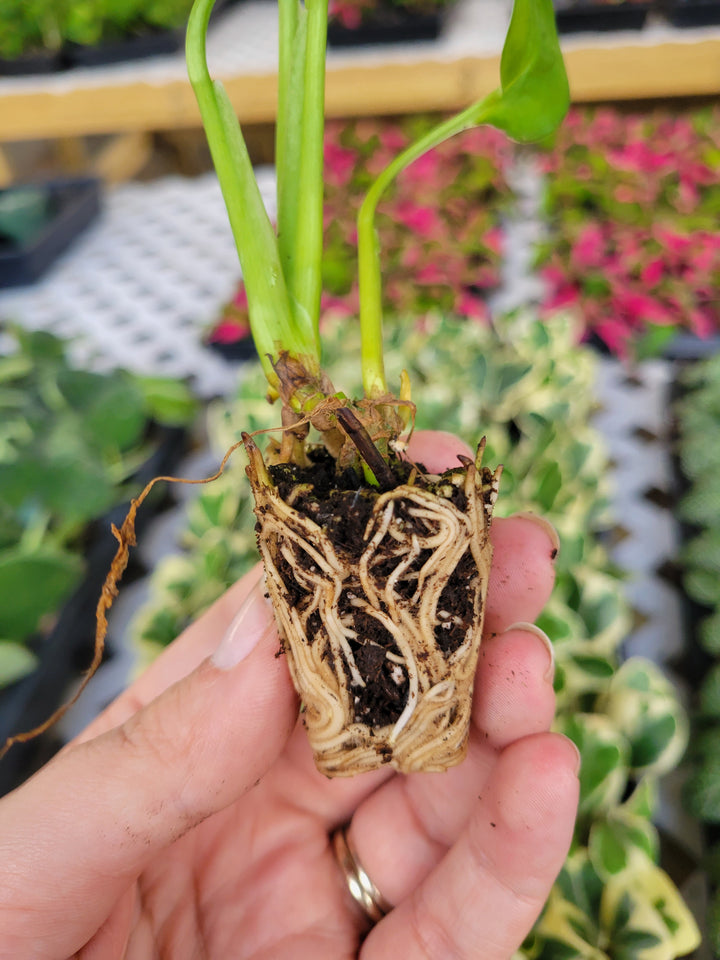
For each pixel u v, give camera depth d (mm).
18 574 187
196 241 387
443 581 101
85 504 216
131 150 587
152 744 107
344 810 145
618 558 226
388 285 313
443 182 379
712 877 156
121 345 320
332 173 392
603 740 156
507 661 120
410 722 110
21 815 100
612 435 265
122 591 225
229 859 138
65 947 105
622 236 323
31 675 191
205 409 285
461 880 117
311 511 99
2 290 360
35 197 375
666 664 200
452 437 151
